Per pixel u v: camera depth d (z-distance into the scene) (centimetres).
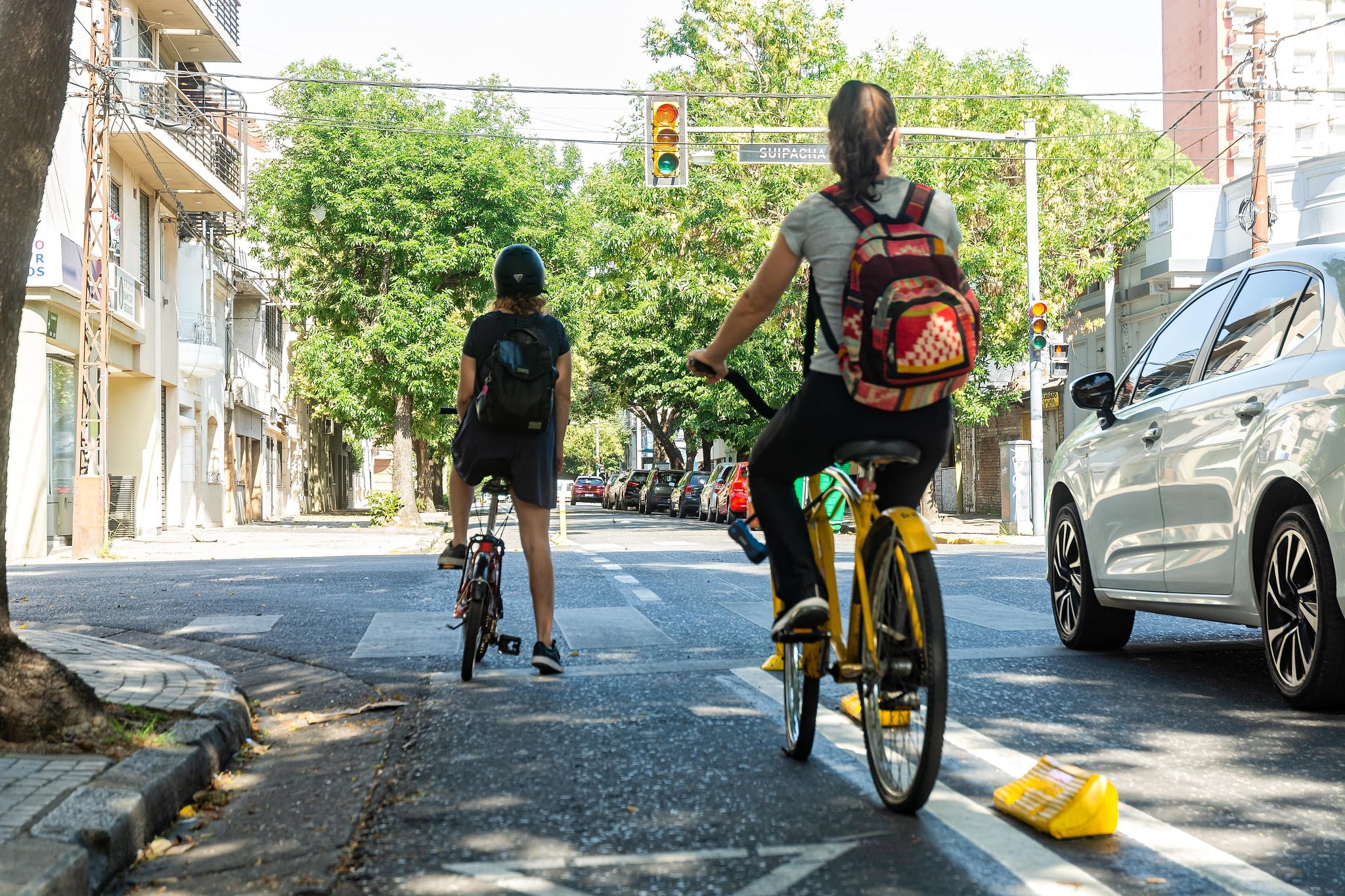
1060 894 307
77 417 2267
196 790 433
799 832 360
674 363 3888
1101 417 701
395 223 3291
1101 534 677
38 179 467
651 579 1170
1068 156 3111
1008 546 1961
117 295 2527
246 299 4466
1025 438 3962
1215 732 486
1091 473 693
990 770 428
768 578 1174
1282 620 533
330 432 6331
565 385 637
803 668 432
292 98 3369
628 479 5447
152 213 2945
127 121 2545
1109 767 431
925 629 354
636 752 461
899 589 374
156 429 2934
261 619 912
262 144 4806
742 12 2952
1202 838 351
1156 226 3259
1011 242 2989
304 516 5138
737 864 334
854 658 409
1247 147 8406
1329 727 493
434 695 589
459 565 644
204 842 381
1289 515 520
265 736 536
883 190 381
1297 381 528
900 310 352
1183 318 670
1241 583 558
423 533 2928
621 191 3136
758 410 441
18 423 2200
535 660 634
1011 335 2969
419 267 3244
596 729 502
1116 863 329
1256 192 2441
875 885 315
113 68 2391
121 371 2727
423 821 381
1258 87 2434
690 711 532
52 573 1409
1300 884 313
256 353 4484
